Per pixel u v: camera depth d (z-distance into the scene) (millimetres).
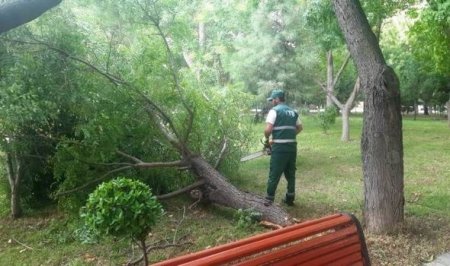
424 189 8062
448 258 4691
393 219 5344
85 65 6199
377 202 5352
